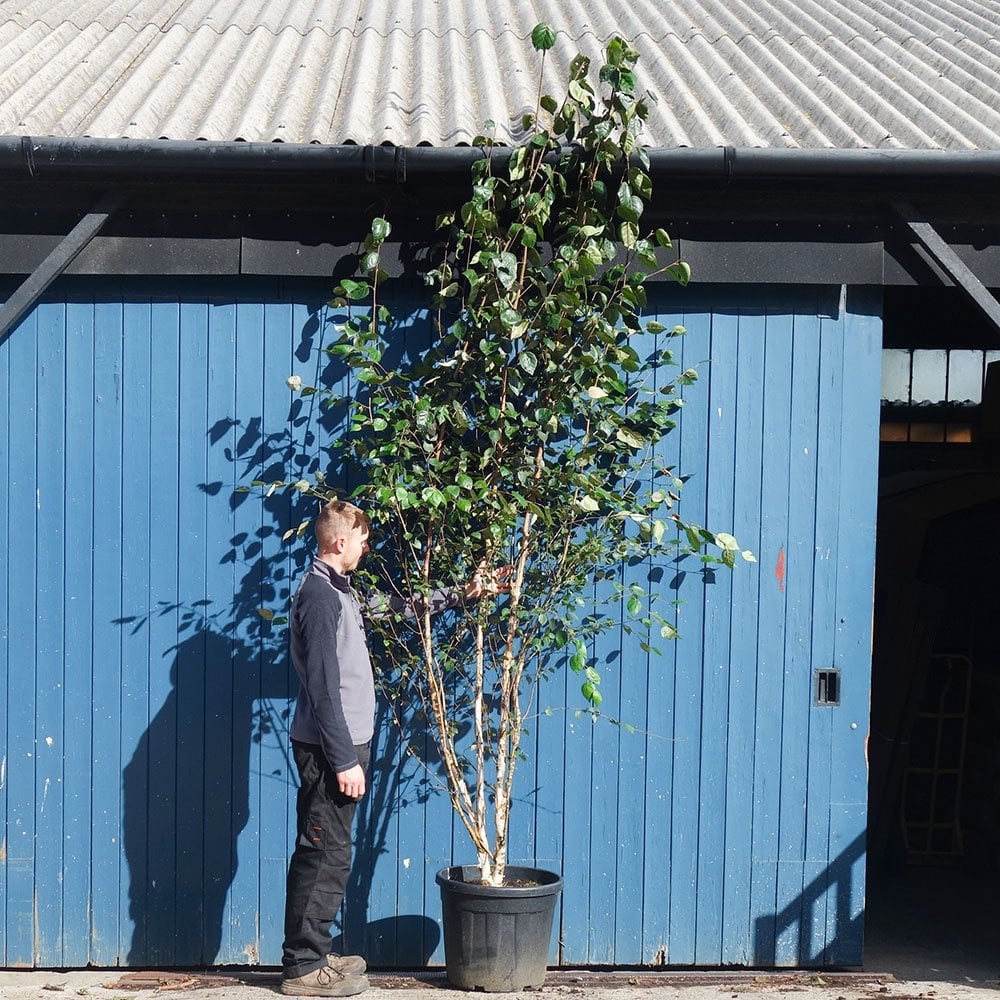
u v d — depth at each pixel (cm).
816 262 482
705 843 486
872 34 650
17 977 468
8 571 477
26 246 473
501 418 450
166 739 480
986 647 702
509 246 446
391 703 481
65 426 479
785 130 489
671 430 488
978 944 537
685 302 488
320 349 482
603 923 485
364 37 593
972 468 795
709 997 455
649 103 516
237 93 514
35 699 477
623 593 483
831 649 489
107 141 438
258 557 481
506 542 464
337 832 438
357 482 481
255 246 474
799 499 489
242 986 457
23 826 477
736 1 705
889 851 660
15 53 557
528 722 484
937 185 464
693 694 488
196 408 480
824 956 486
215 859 480
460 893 442
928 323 761
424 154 443
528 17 655
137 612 479
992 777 671
